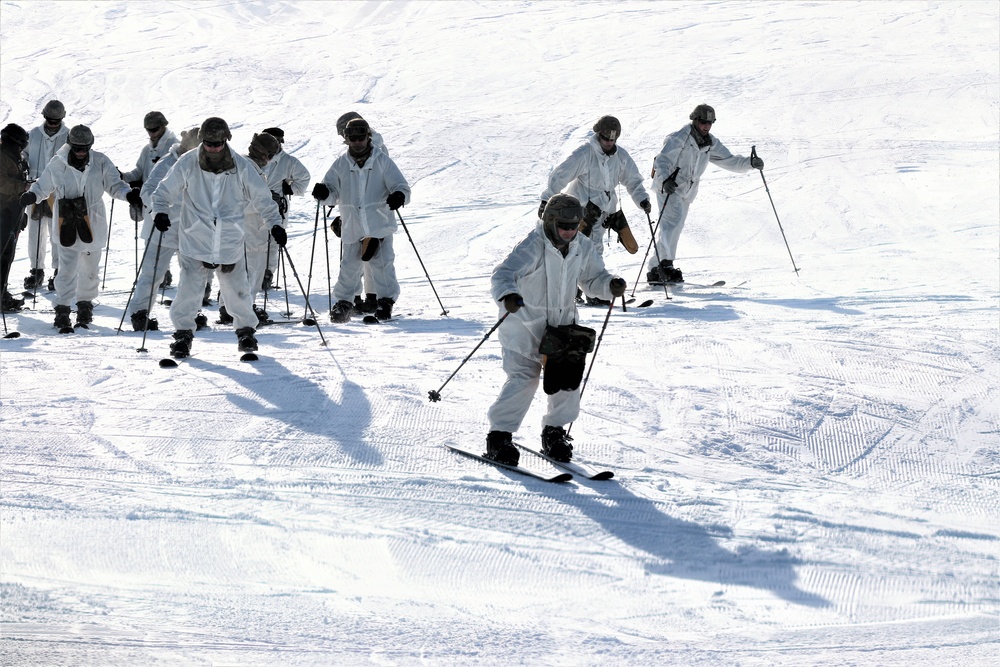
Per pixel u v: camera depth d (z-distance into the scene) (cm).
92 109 7744
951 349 2092
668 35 9350
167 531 1259
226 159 2116
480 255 3816
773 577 1162
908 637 1013
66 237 2708
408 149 5728
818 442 1606
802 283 3020
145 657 933
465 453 1552
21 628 995
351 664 930
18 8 11838
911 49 8188
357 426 1673
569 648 977
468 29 10212
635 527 1295
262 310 2822
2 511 1313
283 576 1143
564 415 1522
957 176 4703
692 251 3744
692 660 953
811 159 5203
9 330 2722
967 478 1478
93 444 1584
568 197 1414
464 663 937
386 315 2780
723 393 1827
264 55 9319
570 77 7981
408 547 1227
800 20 9631
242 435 1627
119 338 2500
